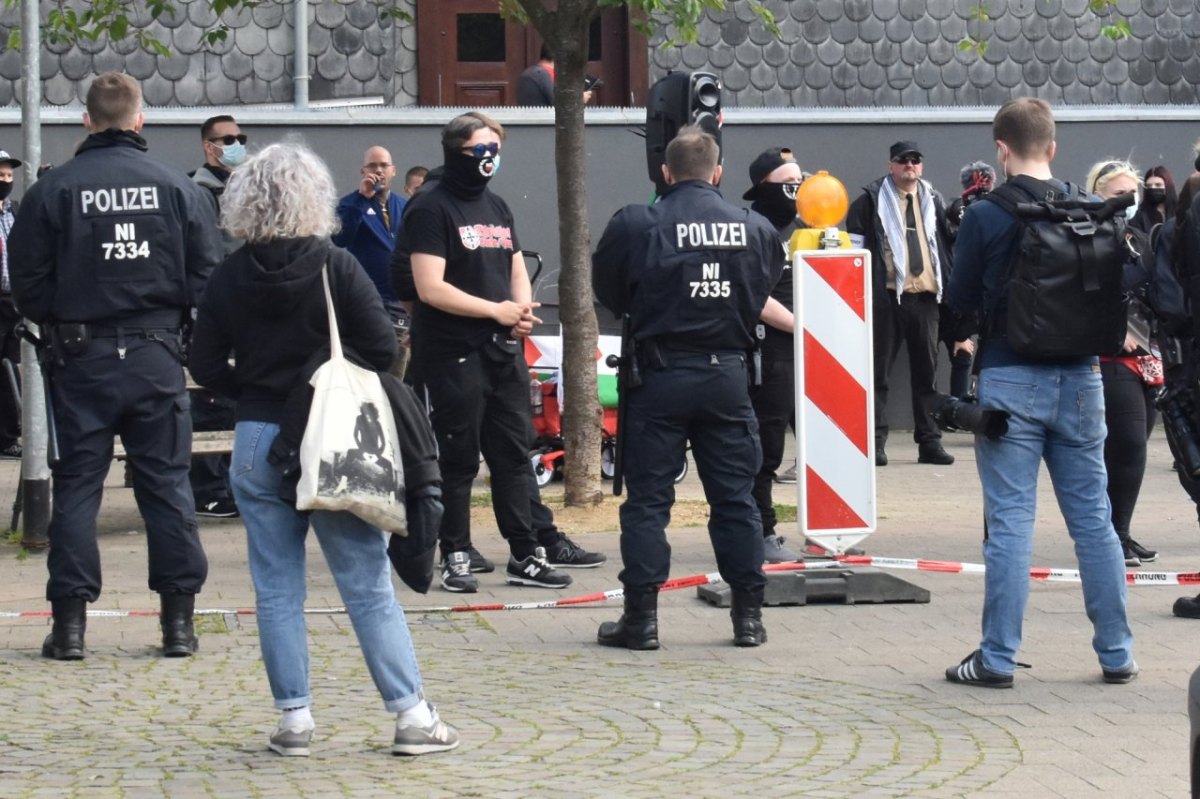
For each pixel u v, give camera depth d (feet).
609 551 51.37
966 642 39.45
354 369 29.07
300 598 30.12
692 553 51.37
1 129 76.28
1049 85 89.92
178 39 84.53
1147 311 46.60
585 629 41.22
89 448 37.63
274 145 29.96
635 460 38.99
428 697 34.35
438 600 44.68
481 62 89.25
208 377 30.37
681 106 51.21
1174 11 90.63
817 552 45.98
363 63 87.35
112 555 51.62
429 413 45.29
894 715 32.91
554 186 79.05
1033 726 32.09
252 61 85.46
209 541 54.34
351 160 78.18
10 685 35.27
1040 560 50.34
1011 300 34.09
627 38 88.33
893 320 71.20
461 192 45.16
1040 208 33.99
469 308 44.37
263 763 29.58
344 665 37.22
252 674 36.40
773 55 88.48
